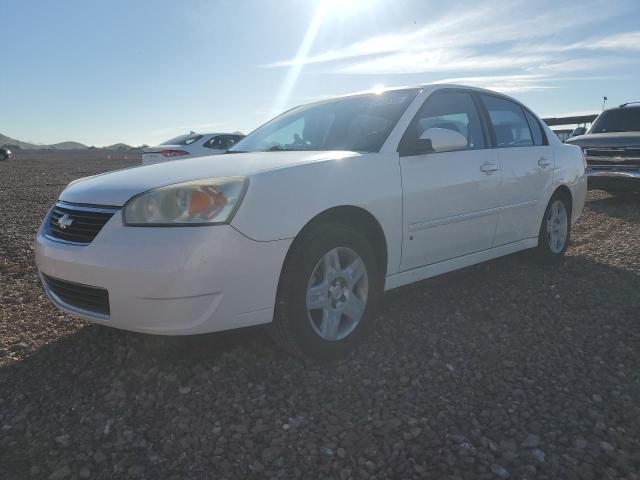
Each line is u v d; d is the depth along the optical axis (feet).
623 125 33.09
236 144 14.92
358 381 9.65
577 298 13.99
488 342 11.34
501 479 6.98
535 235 16.31
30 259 18.66
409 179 11.73
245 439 7.92
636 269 16.39
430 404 8.85
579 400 8.91
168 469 7.29
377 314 12.90
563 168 17.35
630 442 7.74
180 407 8.77
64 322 12.47
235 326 9.21
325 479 7.06
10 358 10.60
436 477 7.04
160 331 8.87
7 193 42.06
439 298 14.12
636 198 33.68
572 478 7.00
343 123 13.12
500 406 8.77
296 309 9.63
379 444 7.78
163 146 42.47
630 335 11.52
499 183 14.30
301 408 8.74
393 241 11.48
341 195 10.32
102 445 7.80
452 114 13.85
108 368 10.14
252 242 9.08
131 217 9.11
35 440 7.91
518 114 16.51
